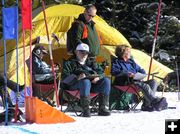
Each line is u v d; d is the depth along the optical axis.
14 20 16.36
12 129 15.22
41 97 22.03
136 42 48.59
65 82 19.36
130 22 49.16
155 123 16.69
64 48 29.05
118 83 21.27
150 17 48.84
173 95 33.50
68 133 14.39
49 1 44.78
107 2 48.56
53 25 28.36
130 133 14.39
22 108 22.58
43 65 22.72
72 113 20.14
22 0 17.20
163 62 47.22
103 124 16.44
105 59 27.78
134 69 22.22
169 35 48.88
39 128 15.45
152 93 21.00
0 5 43.34
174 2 49.50
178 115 19.28
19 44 27.33
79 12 29.23
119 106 21.77
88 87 18.70
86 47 19.75
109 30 28.97
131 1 49.06
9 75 25.72
